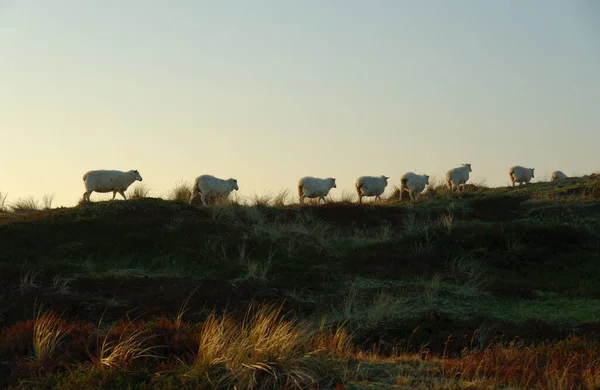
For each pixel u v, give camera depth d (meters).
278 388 7.45
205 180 23.75
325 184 26.72
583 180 25.84
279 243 17.81
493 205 23.30
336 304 13.72
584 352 9.30
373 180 27.34
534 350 9.49
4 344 9.05
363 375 8.05
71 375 7.68
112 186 23.05
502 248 17.81
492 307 13.59
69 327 9.76
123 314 12.25
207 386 7.34
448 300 13.84
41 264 15.06
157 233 17.95
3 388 7.71
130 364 8.11
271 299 13.80
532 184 26.86
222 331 8.66
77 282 13.79
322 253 17.56
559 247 17.92
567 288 15.05
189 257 16.52
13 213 20.09
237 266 15.99
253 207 21.22
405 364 8.78
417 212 22.62
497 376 8.11
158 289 13.58
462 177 28.61
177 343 8.89
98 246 16.95
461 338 10.97
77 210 19.78
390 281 15.52
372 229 20.66
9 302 12.47
